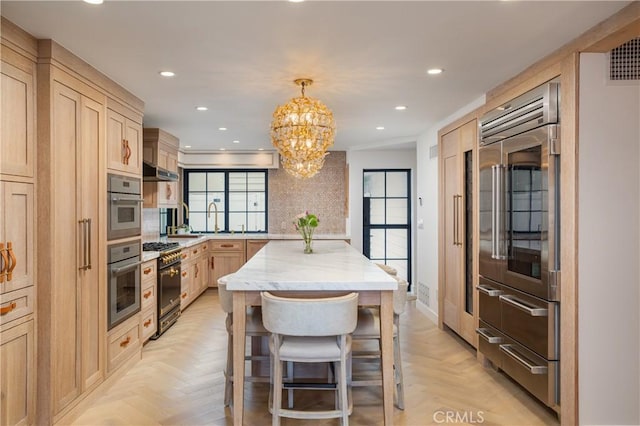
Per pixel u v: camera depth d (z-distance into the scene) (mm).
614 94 2482
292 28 2336
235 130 5355
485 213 3559
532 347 2859
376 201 7172
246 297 2588
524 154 2934
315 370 3221
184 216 7547
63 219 2590
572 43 2516
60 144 2561
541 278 2736
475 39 2506
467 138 4047
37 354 2461
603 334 2494
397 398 2965
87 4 2055
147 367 3619
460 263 4238
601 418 2506
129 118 3551
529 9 2125
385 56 2768
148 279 4168
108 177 3160
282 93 3643
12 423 2275
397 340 2875
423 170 5602
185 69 3004
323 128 3238
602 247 2486
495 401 2996
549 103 2643
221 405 2924
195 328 4816
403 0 2021
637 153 2490
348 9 2119
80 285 2781
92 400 2930
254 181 7637
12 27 2250
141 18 2207
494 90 3492
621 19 2139
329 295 2633
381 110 4312
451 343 4281
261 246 6988
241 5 2066
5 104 2213
